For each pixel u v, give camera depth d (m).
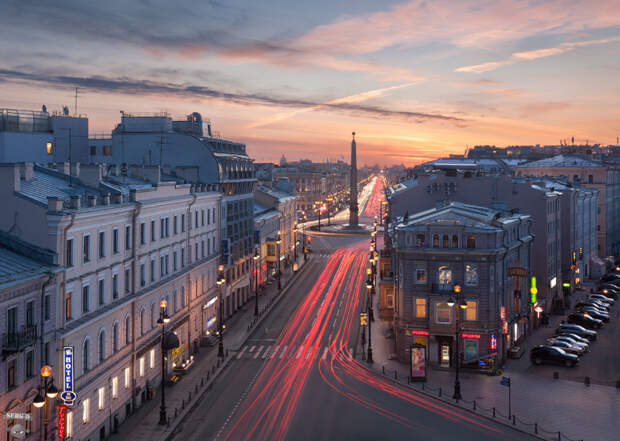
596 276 114.69
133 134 80.06
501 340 62.22
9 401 31.45
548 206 84.12
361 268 125.62
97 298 41.88
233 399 50.38
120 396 45.22
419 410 48.09
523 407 49.03
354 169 197.62
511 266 67.12
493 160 161.00
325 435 42.31
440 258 61.19
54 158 75.31
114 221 44.81
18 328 32.47
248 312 86.62
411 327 62.06
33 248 36.25
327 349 67.38
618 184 140.88
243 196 90.06
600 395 52.31
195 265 65.25
